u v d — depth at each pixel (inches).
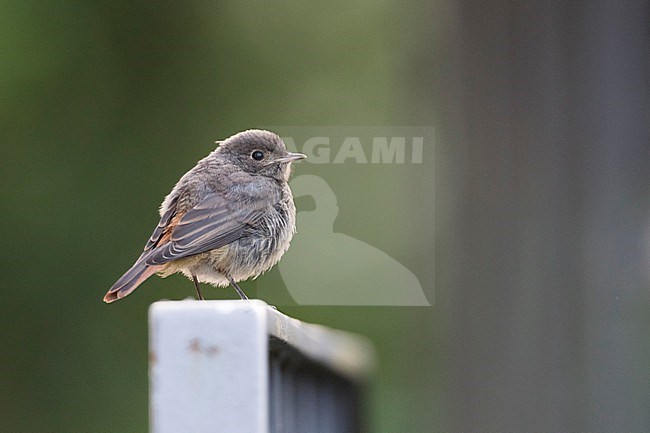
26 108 690.2
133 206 701.9
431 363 448.1
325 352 329.7
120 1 701.9
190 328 162.2
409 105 506.9
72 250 697.6
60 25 692.7
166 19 709.3
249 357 161.8
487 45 427.2
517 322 412.2
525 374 409.4
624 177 406.6
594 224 406.6
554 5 416.5
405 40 549.6
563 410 404.2
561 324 406.9
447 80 435.2
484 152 425.1
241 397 161.3
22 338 700.7
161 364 162.1
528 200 415.2
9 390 702.5
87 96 698.8
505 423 410.9
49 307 698.8
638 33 408.5
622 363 400.2
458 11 431.8
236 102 716.0
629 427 397.7
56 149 695.1
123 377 700.7
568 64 414.0
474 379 417.7
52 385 701.9
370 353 673.6
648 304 401.1
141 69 705.6
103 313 699.4
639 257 403.5
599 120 410.0
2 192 690.2
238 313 162.4
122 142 702.5
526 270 412.8
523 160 417.7
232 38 718.5
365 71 721.6
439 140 434.9
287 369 245.4
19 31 685.3
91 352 701.9
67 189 696.4
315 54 722.8
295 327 229.6
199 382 161.6
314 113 719.1
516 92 421.4
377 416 700.7
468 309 421.4
